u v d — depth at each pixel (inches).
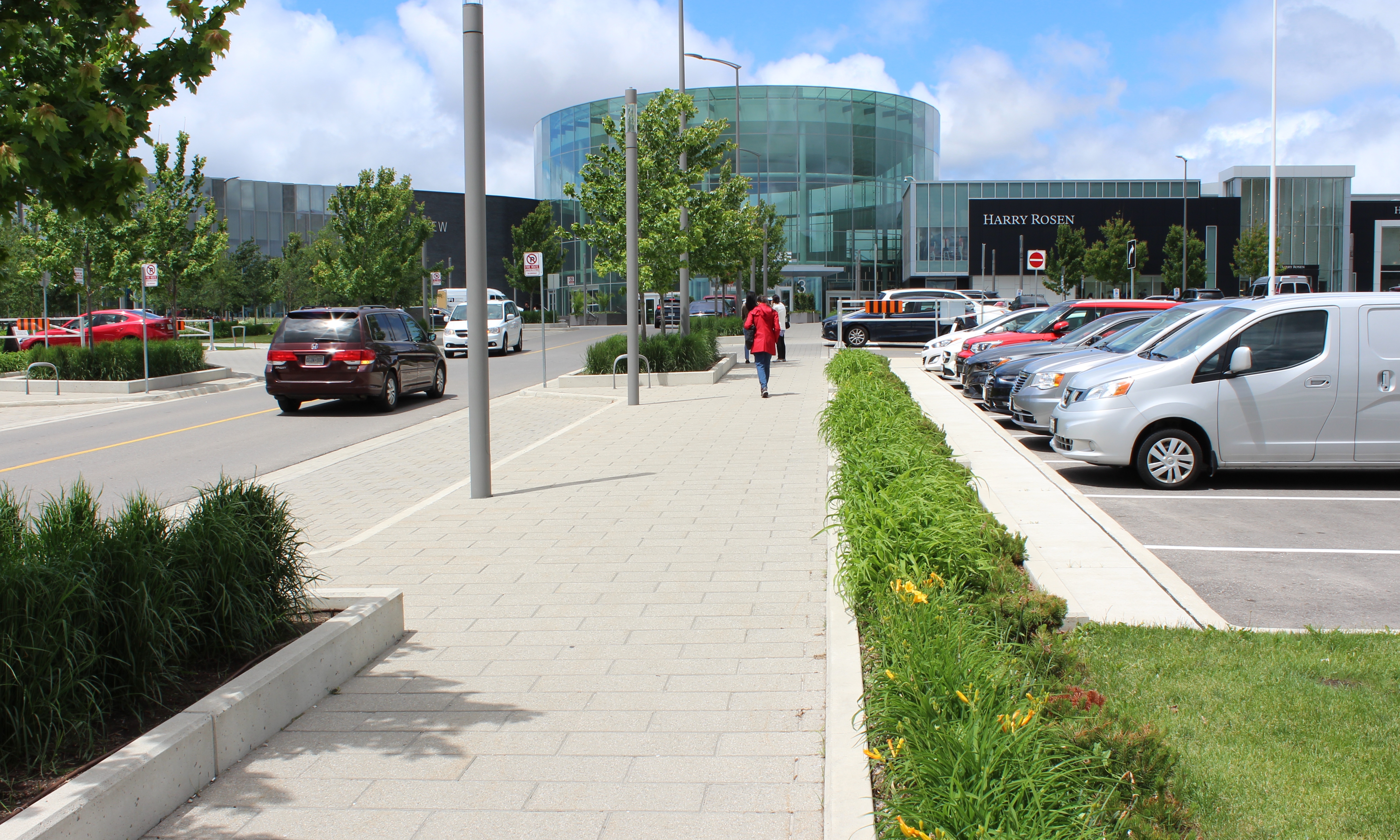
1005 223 2645.2
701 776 153.6
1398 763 149.8
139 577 166.1
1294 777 146.3
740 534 314.7
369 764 160.1
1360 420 381.4
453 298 1547.7
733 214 1131.9
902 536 210.1
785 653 207.6
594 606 242.8
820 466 437.4
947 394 737.0
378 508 385.1
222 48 166.9
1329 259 2874.0
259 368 1203.2
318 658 187.5
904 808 115.1
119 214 171.2
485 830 138.7
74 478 476.1
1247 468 393.7
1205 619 222.1
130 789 135.6
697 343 914.1
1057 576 255.3
